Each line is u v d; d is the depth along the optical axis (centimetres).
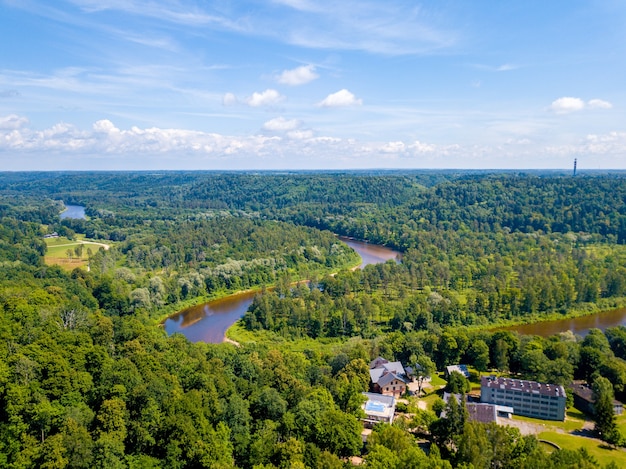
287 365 16050
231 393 12975
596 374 17025
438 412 14000
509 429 11850
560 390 15688
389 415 14200
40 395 10656
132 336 15738
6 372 10812
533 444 11450
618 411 15688
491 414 14162
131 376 11869
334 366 17462
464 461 10831
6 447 9812
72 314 15575
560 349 18000
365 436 13262
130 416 11025
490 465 10894
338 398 14325
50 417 10300
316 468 10031
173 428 10594
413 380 17888
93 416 10819
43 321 14388
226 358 15425
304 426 11725
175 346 15800
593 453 13325
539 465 10125
